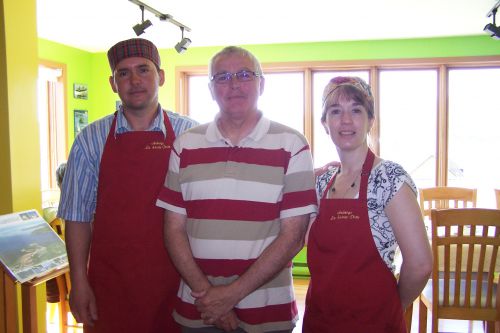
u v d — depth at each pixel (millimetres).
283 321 1383
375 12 3660
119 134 1666
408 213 1226
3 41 2449
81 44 4855
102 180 1653
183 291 1453
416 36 4488
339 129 1331
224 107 1373
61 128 4867
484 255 2250
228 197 1353
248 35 4461
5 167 2492
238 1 3369
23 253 1846
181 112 5168
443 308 2344
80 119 5129
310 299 1393
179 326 1616
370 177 1297
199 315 1406
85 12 3637
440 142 4691
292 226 1341
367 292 1273
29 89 2604
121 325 1639
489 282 2277
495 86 4633
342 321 1300
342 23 3992
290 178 1360
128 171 1638
